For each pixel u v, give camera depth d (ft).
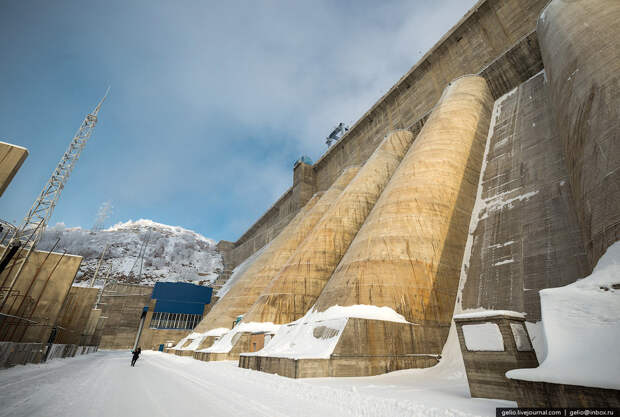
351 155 192.95
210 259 468.75
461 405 25.00
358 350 49.39
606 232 33.86
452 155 80.74
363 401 28.40
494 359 28.25
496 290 55.21
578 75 50.80
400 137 133.08
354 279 63.46
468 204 75.56
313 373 45.09
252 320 98.22
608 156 37.32
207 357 91.30
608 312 23.07
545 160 67.21
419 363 52.11
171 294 211.00
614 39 47.32
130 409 25.46
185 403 28.96
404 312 56.90
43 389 32.68
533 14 102.73
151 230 607.37
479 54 118.11
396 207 73.00
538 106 81.56
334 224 110.52
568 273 47.03
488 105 99.86
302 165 236.84
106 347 202.28
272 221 281.74
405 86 155.12
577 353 21.38
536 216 59.26
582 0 65.10
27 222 82.12
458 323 32.12
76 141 103.19
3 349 51.03
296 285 101.14
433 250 64.69
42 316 74.28
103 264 406.21
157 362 89.81
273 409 26.89
